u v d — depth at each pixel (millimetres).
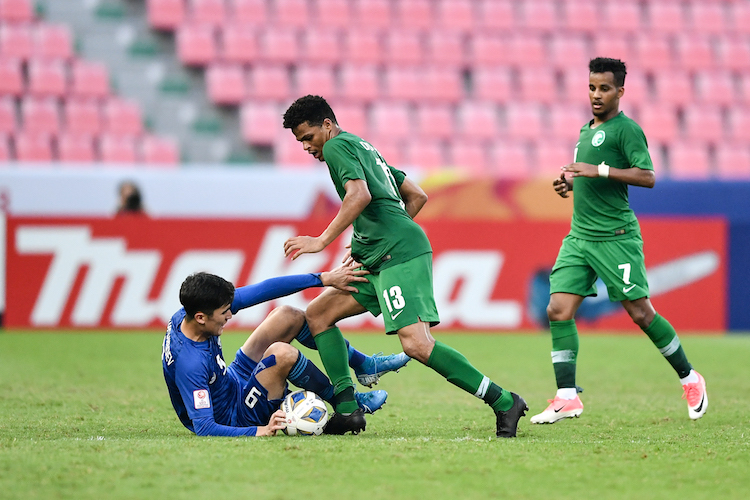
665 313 41688
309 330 16781
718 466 12984
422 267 15672
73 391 22453
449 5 66750
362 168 15508
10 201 41250
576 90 64625
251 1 64438
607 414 19562
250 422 15680
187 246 39656
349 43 63688
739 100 65562
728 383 25594
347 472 12266
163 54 61656
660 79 65312
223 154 58812
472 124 61500
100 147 55469
